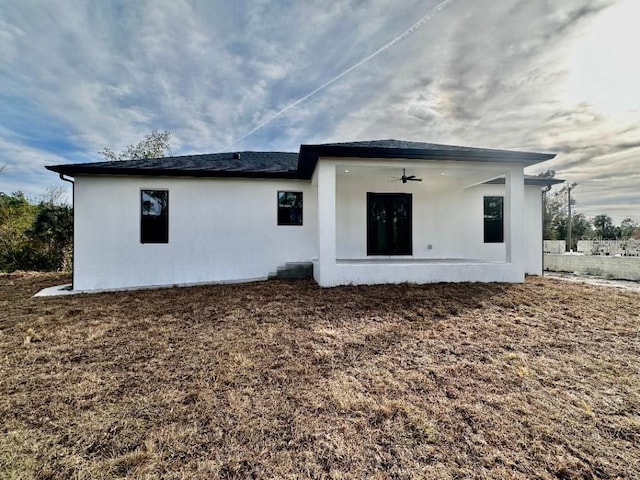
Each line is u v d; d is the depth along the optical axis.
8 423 2.76
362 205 10.94
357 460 2.33
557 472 2.22
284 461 2.32
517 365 3.90
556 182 11.30
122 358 4.12
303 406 3.02
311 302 6.65
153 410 2.96
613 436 2.62
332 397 3.16
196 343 4.61
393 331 5.00
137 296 7.86
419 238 11.23
